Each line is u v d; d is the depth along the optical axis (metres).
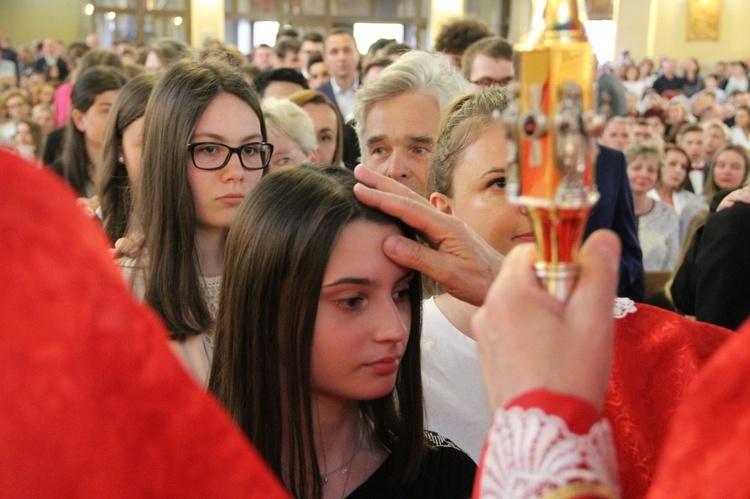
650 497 0.40
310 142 2.38
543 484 0.50
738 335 0.39
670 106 8.51
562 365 0.53
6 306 0.36
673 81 12.88
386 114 1.99
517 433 0.52
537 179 0.53
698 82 12.92
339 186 1.00
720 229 2.13
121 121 2.04
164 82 1.66
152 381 0.39
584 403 0.52
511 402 0.53
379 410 1.09
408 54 2.09
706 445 0.38
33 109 5.87
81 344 0.37
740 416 0.38
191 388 0.41
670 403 1.04
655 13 15.44
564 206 0.52
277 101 2.42
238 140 1.63
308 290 0.96
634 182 3.68
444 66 2.12
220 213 1.61
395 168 1.98
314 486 0.99
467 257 0.98
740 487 0.36
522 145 0.53
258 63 8.23
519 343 0.54
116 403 0.38
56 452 0.35
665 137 7.29
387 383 0.99
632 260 2.59
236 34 15.99
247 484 0.41
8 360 0.36
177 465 0.39
